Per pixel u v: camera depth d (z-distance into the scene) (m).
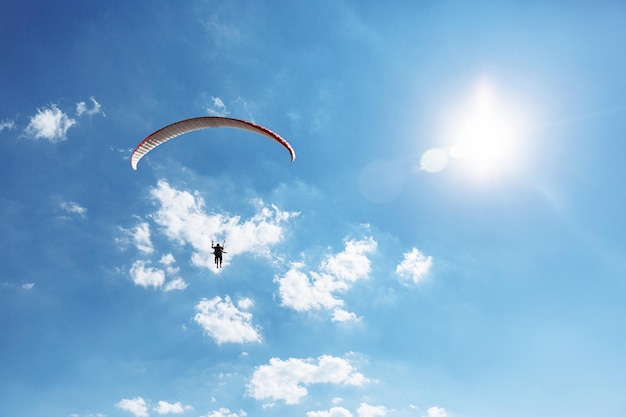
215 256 29.00
